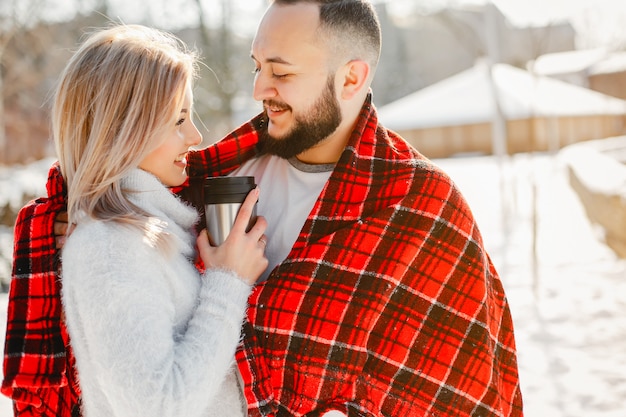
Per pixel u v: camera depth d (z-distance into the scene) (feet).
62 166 5.40
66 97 5.30
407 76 152.05
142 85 5.19
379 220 5.82
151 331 4.79
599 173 36.01
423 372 5.92
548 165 66.59
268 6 6.14
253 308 5.70
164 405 4.66
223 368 5.14
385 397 5.88
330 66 5.94
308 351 5.64
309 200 6.21
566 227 32.09
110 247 4.89
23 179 43.52
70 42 62.80
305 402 5.65
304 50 5.85
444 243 5.94
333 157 6.30
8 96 66.23
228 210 5.60
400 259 5.78
